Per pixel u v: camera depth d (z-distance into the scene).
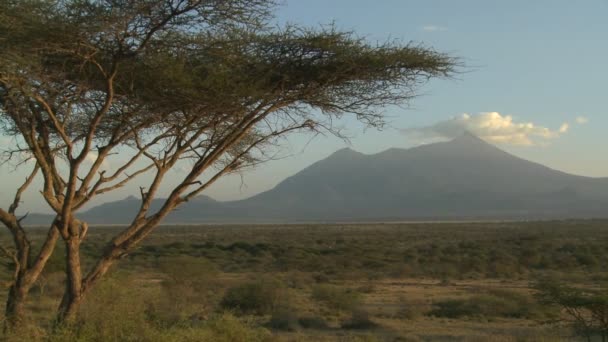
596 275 49.84
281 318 26.28
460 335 23.83
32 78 12.56
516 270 57.72
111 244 13.62
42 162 13.29
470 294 39.78
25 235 13.49
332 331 25.05
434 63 14.04
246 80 13.55
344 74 14.03
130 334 12.41
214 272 35.25
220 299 33.25
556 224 190.75
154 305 15.37
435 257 68.50
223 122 14.99
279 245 85.06
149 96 13.51
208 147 15.05
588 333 18.89
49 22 11.58
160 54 12.75
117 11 11.88
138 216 14.05
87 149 12.90
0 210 13.32
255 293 30.73
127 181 14.17
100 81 13.32
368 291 41.16
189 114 14.34
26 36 11.56
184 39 12.89
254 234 138.88
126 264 59.81
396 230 160.25
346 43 13.44
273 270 60.81
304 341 20.95
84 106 14.34
